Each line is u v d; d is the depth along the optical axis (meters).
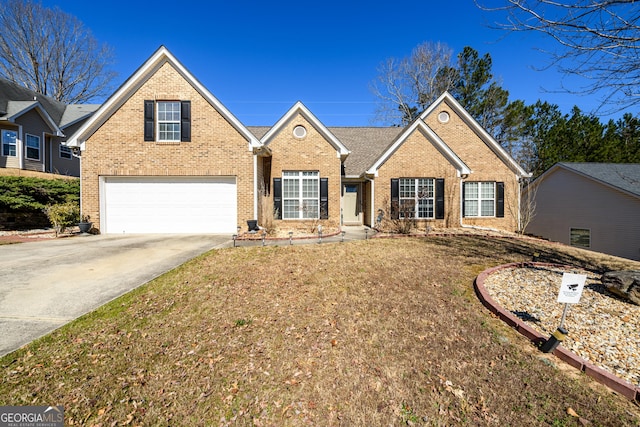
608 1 4.62
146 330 4.11
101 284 5.91
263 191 13.99
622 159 22.55
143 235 12.08
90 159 12.19
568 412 2.69
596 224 17.00
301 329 4.16
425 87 32.38
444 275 6.68
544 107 27.66
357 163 17.14
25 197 13.98
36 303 4.96
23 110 18.83
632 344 3.83
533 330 4.07
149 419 2.61
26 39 30.11
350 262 7.61
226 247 9.42
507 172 16.25
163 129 12.48
